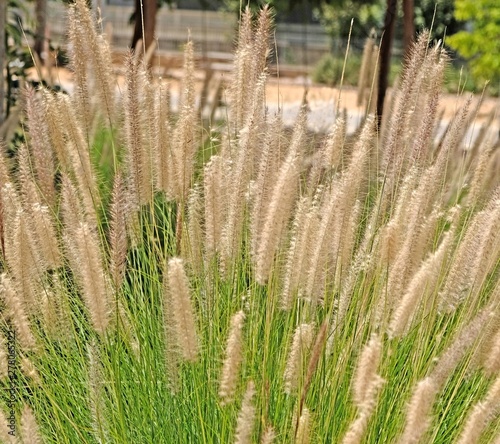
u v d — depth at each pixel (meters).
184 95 3.67
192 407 3.04
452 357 2.53
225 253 3.29
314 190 3.54
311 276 2.95
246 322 3.23
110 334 3.08
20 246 2.89
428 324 3.17
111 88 3.54
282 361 3.03
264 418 2.62
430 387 2.13
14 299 2.79
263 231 2.90
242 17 3.67
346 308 3.10
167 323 2.80
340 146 3.38
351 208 3.09
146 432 3.07
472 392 3.12
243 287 3.33
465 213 4.01
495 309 2.88
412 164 3.51
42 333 3.35
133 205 3.48
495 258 3.11
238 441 2.27
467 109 3.55
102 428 2.90
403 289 3.00
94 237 3.00
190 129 3.37
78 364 3.28
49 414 3.10
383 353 3.00
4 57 5.13
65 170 3.57
